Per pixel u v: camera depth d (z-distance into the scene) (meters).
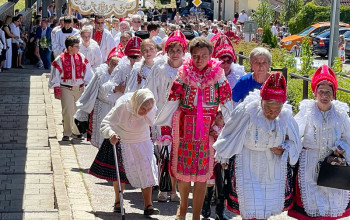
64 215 8.39
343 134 7.49
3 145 12.87
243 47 23.81
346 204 7.54
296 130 7.27
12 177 10.68
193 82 7.80
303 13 47.25
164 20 56.06
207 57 7.79
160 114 7.99
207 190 8.53
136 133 8.39
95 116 11.12
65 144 12.83
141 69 10.00
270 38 29.95
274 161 7.27
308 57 18.88
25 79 21.33
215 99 7.90
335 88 7.41
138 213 8.79
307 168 7.49
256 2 55.03
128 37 13.62
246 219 7.23
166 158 8.98
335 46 21.52
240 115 7.21
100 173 8.55
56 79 12.98
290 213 7.67
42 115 15.76
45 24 25.44
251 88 8.54
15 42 24.59
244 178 7.23
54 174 10.42
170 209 9.07
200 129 7.84
